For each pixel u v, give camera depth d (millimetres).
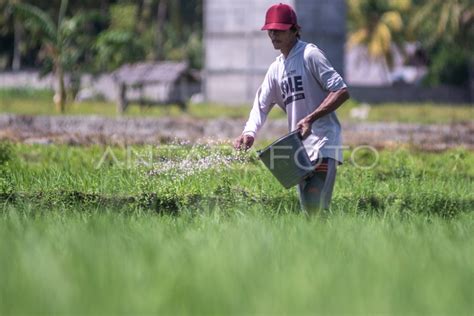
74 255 14836
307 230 17797
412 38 166750
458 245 16891
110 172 28000
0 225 18984
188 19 182500
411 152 43594
